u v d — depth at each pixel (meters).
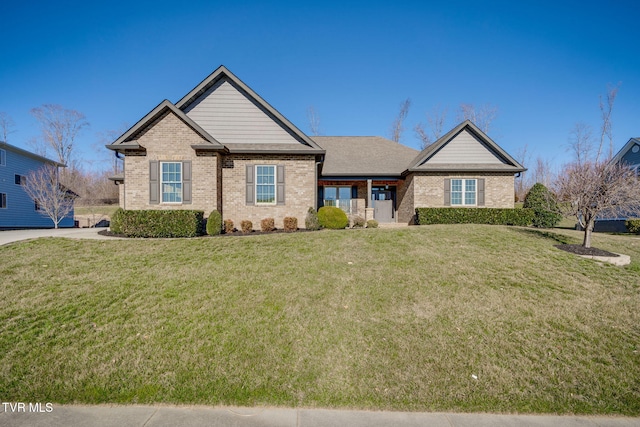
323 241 10.75
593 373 4.23
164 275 7.37
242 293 6.41
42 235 12.42
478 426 3.36
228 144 15.01
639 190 9.31
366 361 4.36
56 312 5.56
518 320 5.55
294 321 5.35
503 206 18.25
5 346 4.59
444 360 4.41
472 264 8.40
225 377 4.01
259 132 15.20
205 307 5.79
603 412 3.60
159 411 3.51
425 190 18.12
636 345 4.90
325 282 7.07
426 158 18.14
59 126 44.62
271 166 14.81
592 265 8.50
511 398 3.76
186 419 3.39
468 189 18.28
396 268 8.06
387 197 21.69
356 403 3.64
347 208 21.22
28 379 3.96
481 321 5.49
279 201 14.77
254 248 9.82
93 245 10.05
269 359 4.37
